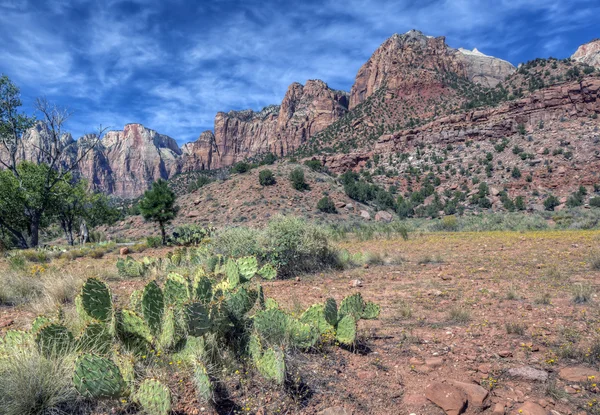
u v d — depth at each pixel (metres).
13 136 26.97
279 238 9.55
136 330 3.36
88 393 2.60
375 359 3.78
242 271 6.34
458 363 3.74
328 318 4.07
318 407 2.90
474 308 5.84
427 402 2.98
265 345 3.45
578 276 8.01
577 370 3.51
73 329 3.92
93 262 13.81
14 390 2.65
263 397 2.95
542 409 2.88
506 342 4.30
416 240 19.34
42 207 27.86
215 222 52.28
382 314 5.61
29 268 10.66
